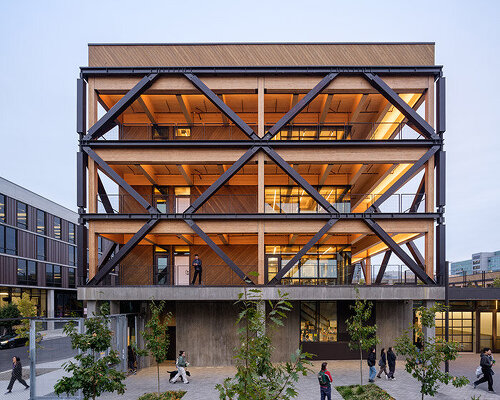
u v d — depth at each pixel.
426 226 19.34
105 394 14.55
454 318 23.48
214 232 19.48
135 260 23.77
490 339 23.00
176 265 23.84
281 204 24.03
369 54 20.03
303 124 22.61
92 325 10.22
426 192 19.66
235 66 19.66
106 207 21.61
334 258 23.28
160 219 19.31
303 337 21.02
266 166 22.64
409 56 20.00
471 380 16.42
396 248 19.14
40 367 13.78
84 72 19.56
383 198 19.34
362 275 24.17
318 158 19.62
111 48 19.98
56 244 45.91
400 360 20.83
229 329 20.50
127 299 18.53
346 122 23.81
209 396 14.33
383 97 21.59
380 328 21.34
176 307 20.67
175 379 16.39
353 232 19.44
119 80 19.92
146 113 22.62
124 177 24.12
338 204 23.97
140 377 17.62
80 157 19.33
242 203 24.08
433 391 10.29
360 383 15.87
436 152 19.59
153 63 19.97
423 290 18.59
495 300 22.80
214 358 20.36
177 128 23.56
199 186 24.28
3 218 36.31
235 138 23.56
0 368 20.44
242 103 22.66
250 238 23.86
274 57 20.00
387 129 24.06
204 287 18.52
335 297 18.52
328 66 19.58
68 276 48.78
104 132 21.92
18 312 32.47
